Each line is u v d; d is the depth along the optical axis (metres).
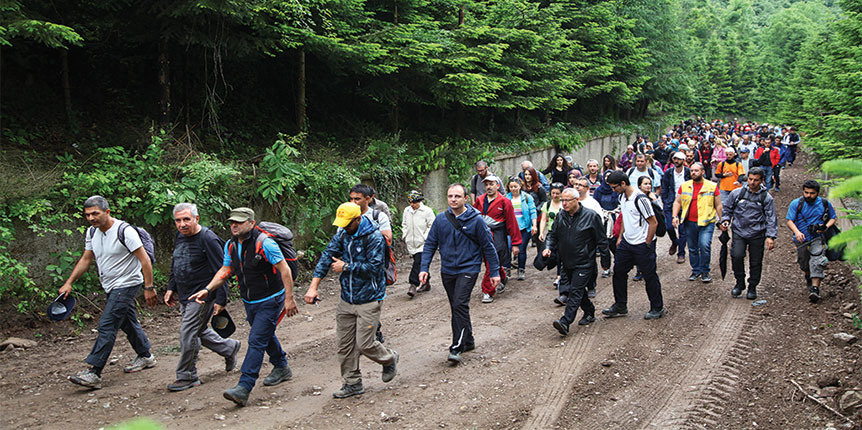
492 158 16.23
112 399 5.10
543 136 21.02
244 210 5.10
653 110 41.56
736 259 8.21
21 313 6.78
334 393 5.20
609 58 25.11
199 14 8.92
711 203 9.02
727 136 31.98
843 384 5.37
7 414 4.76
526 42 16.59
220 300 5.32
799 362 5.97
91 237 5.49
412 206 8.87
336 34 10.85
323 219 10.83
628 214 7.31
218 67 11.91
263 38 9.97
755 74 63.12
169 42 10.79
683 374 5.71
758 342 6.55
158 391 5.31
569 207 6.77
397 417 4.81
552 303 8.39
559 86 18.53
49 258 7.23
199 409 4.91
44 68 10.05
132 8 9.13
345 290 5.14
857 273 3.28
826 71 11.10
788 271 9.77
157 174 8.34
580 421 4.77
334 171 10.80
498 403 5.09
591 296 8.66
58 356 6.21
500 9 17.05
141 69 11.35
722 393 5.27
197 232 5.40
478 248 6.19
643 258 7.28
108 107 10.33
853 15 10.20
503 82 15.71
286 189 9.98
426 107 17.19
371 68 11.39
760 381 5.57
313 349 6.56
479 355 6.29
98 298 7.51
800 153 31.59
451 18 15.24
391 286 9.54
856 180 2.37
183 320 5.35
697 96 53.16
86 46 10.48
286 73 13.44
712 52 61.47
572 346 6.51
